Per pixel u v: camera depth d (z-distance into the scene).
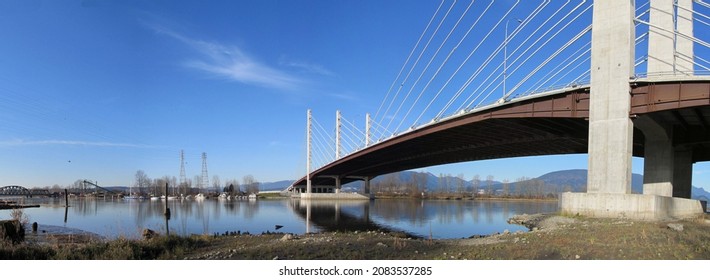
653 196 39.31
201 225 58.72
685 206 49.91
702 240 24.62
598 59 45.03
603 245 21.81
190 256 21.92
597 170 43.88
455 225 57.34
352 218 72.19
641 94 43.28
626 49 43.28
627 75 42.94
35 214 83.25
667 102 41.94
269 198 188.12
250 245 26.12
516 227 50.75
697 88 40.50
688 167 64.75
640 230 26.91
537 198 196.00
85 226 56.91
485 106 60.19
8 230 34.59
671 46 50.72
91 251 21.17
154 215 80.31
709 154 73.25
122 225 57.59
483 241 27.83
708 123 52.34
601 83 44.53
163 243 23.62
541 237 26.38
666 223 32.16
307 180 179.75
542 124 60.16
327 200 164.00
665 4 51.62
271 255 21.42
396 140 92.25
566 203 45.81
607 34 44.66
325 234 34.72
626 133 42.34
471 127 68.00
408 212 89.75
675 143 58.91
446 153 103.81
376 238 29.36
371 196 180.38
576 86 49.34
